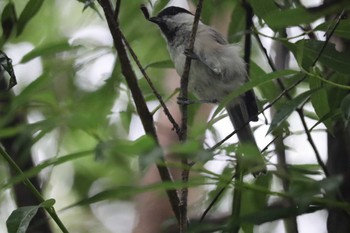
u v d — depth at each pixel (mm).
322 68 6777
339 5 3740
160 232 8508
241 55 8477
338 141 6727
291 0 6863
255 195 6371
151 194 9281
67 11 9820
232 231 4301
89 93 7746
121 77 7648
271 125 4656
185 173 4699
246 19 6801
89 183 10148
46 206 4516
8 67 5844
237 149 3629
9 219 4383
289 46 5688
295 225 6219
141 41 9258
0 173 8422
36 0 6629
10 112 6883
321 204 4242
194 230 4023
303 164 6703
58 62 7797
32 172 4016
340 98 6105
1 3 8852
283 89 6605
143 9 6668
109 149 3344
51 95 7668
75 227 10445
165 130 9422
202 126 6152
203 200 7691
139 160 3211
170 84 9641
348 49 6625
